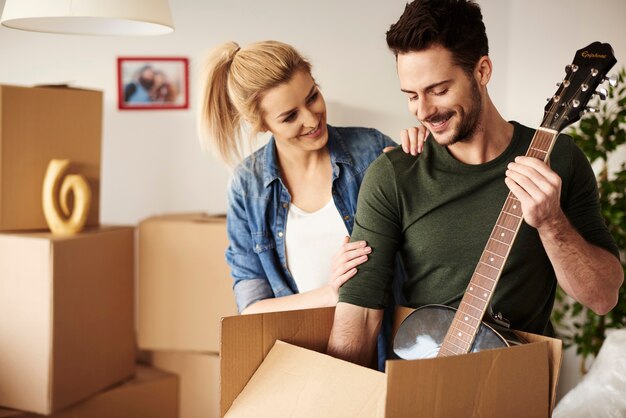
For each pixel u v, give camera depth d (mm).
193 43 3119
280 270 2023
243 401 1363
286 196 1984
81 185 2666
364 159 1967
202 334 2809
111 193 3213
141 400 2850
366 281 1493
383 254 1509
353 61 3064
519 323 1470
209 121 1988
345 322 1481
